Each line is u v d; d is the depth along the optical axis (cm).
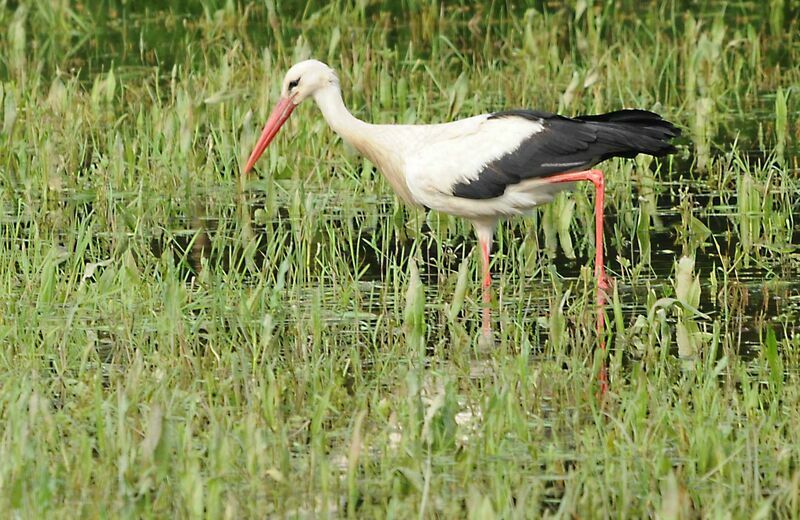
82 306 1187
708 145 1641
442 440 926
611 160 1559
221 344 1118
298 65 1365
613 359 1071
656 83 1948
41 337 1145
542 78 1938
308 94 1367
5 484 855
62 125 1688
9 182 1550
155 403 861
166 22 2322
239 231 1405
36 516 822
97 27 2312
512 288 1284
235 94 1623
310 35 2192
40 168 1569
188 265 1270
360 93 1814
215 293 1194
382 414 964
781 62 2048
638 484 871
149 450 858
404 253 1388
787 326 1156
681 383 1023
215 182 1588
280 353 1109
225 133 1644
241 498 860
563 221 1361
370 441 934
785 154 1639
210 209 1512
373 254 1384
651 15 2266
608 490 859
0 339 1105
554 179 1279
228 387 1006
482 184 1286
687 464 894
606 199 1524
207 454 922
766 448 915
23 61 1984
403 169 1326
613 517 841
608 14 2298
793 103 1847
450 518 830
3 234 1402
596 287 1213
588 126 1277
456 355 1074
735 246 1373
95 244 1404
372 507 852
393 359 1101
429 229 1467
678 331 1118
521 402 1000
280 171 1588
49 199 1498
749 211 1423
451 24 2273
